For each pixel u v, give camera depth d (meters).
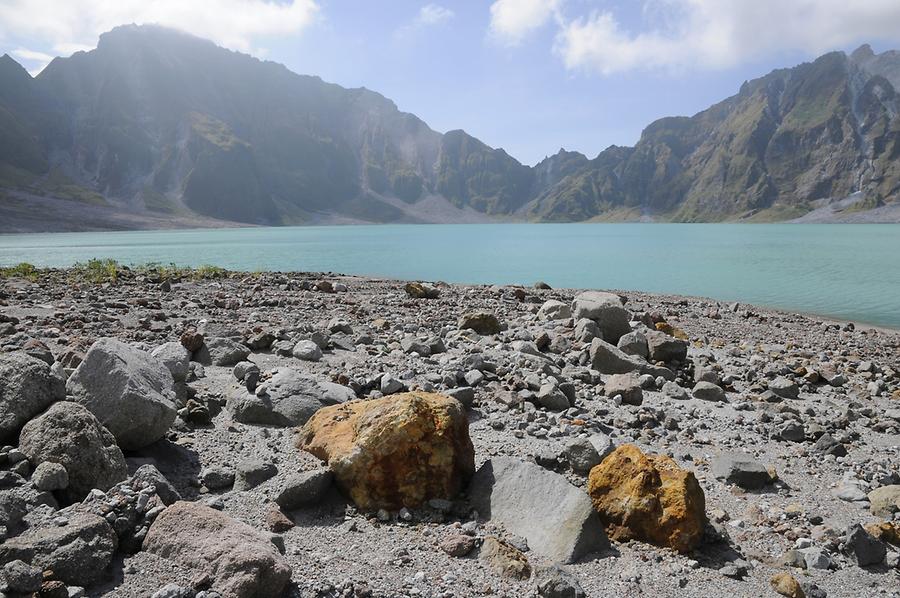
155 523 6.00
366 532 6.77
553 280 50.62
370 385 11.28
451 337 16.94
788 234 191.75
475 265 66.00
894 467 9.87
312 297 24.77
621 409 11.77
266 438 8.78
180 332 15.26
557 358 14.88
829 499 8.52
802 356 20.11
